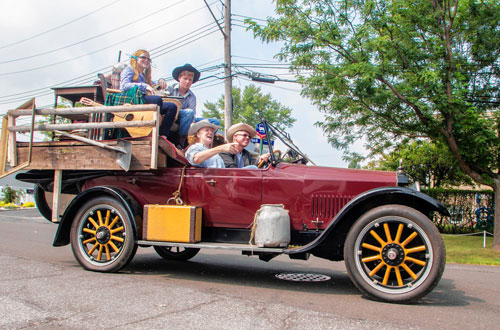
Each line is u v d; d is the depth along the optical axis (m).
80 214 4.48
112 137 4.82
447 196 13.24
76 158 4.58
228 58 14.09
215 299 3.28
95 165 4.48
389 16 8.04
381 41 7.61
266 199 4.14
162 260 5.71
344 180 4.02
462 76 8.11
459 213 13.13
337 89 8.51
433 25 8.33
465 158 9.09
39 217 16.03
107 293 3.34
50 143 4.71
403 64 8.59
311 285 4.23
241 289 3.82
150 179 4.54
